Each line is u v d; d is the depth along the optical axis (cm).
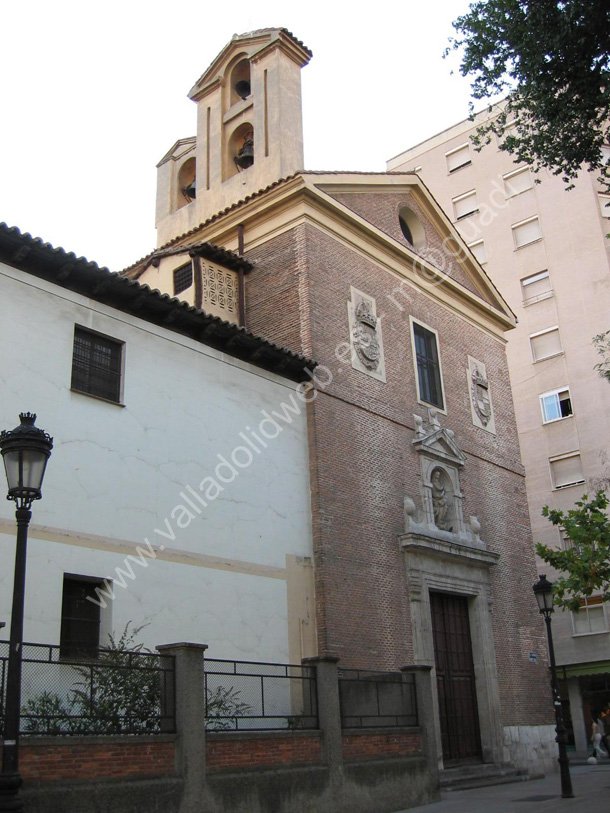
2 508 1268
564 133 1497
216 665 1464
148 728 1170
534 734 2267
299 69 2533
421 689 1689
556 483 3703
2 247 1368
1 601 1229
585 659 3419
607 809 1412
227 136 2542
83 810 1033
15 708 858
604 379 3681
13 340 1361
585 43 1388
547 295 3959
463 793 1792
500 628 2267
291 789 1326
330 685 1477
